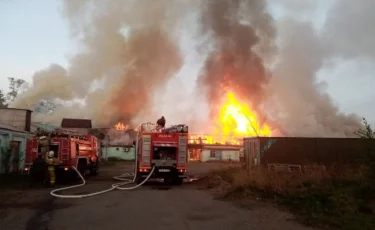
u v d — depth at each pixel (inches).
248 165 799.1
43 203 390.3
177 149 662.5
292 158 729.6
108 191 517.7
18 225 273.0
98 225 275.1
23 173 759.1
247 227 272.1
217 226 274.4
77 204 386.0
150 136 663.1
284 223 287.3
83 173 757.3
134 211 341.4
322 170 505.0
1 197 435.5
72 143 666.8
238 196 434.6
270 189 432.8
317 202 348.5
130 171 1071.0
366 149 394.3
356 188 369.7
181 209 355.3
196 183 672.4
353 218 295.7
